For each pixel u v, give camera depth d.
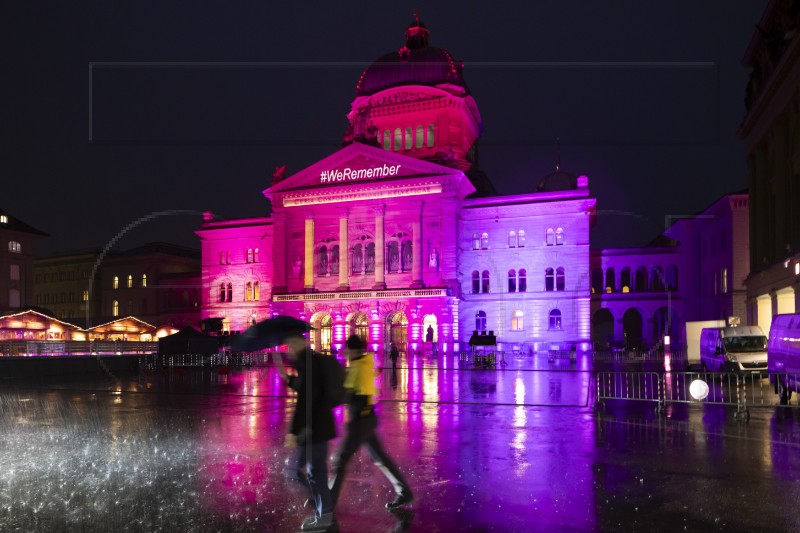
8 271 83.00
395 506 8.84
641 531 7.82
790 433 15.27
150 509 8.83
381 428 16.47
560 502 9.12
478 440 14.51
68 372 41.94
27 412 20.55
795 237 35.34
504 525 8.07
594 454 12.73
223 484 10.26
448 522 8.20
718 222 63.09
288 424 17.36
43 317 60.78
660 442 14.08
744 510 8.67
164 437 15.17
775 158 37.81
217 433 15.79
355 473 10.99
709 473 10.95
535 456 12.55
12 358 38.69
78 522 8.25
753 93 43.50
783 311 38.25
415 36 82.12
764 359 30.64
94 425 17.34
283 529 7.95
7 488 10.04
